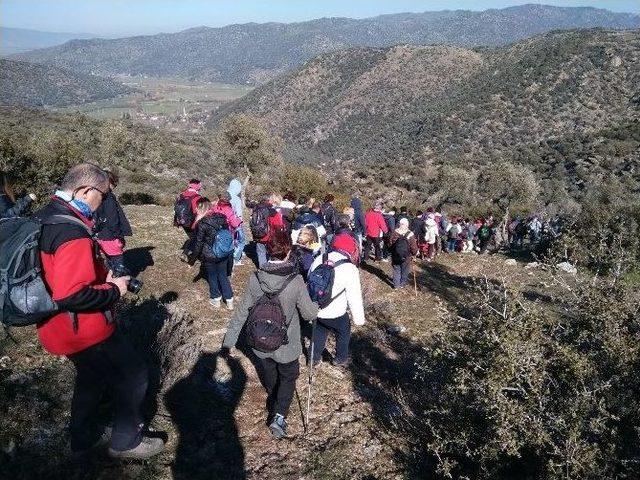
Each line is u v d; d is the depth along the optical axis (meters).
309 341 7.12
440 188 69.88
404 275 11.06
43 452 3.81
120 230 6.41
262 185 37.62
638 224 14.81
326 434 5.02
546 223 18.64
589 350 4.62
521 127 154.50
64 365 4.99
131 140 60.31
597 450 3.71
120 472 3.80
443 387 4.99
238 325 4.43
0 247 2.77
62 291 2.71
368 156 190.38
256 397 5.39
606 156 77.88
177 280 8.54
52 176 17.12
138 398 3.58
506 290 4.80
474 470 4.59
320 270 5.61
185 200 8.12
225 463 4.30
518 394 4.43
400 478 4.52
